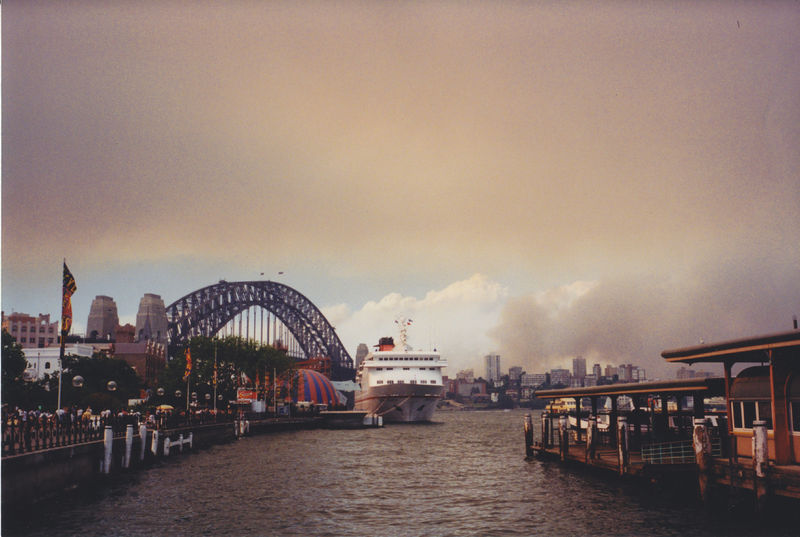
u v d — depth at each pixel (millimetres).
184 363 172000
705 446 41188
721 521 39906
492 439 132375
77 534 39781
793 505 35750
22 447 44219
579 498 50500
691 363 45500
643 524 40906
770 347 37406
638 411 63094
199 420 109938
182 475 65188
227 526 43125
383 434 150375
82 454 53344
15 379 121312
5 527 39906
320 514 47375
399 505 50969
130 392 168000
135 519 44125
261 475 67062
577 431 80188
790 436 37562
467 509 49062
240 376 179625
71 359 168750
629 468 50469
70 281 58875
